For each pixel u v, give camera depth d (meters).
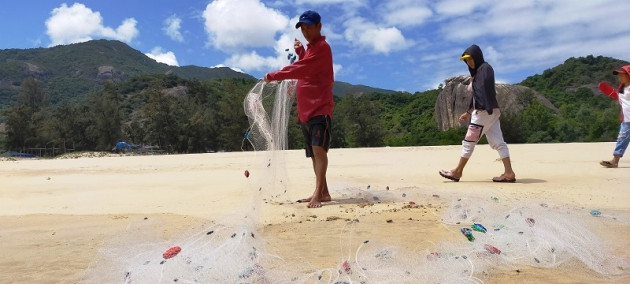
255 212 4.34
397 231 3.71
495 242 3.22
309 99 5.13
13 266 2.99
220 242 3.26
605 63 108.31
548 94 98.94
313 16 5.07
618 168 8.23
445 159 11.66
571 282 2.60
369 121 64.88
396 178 7.41
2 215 4.86
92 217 4.64
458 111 74.62
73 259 3.14
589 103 87.88
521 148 17.20
